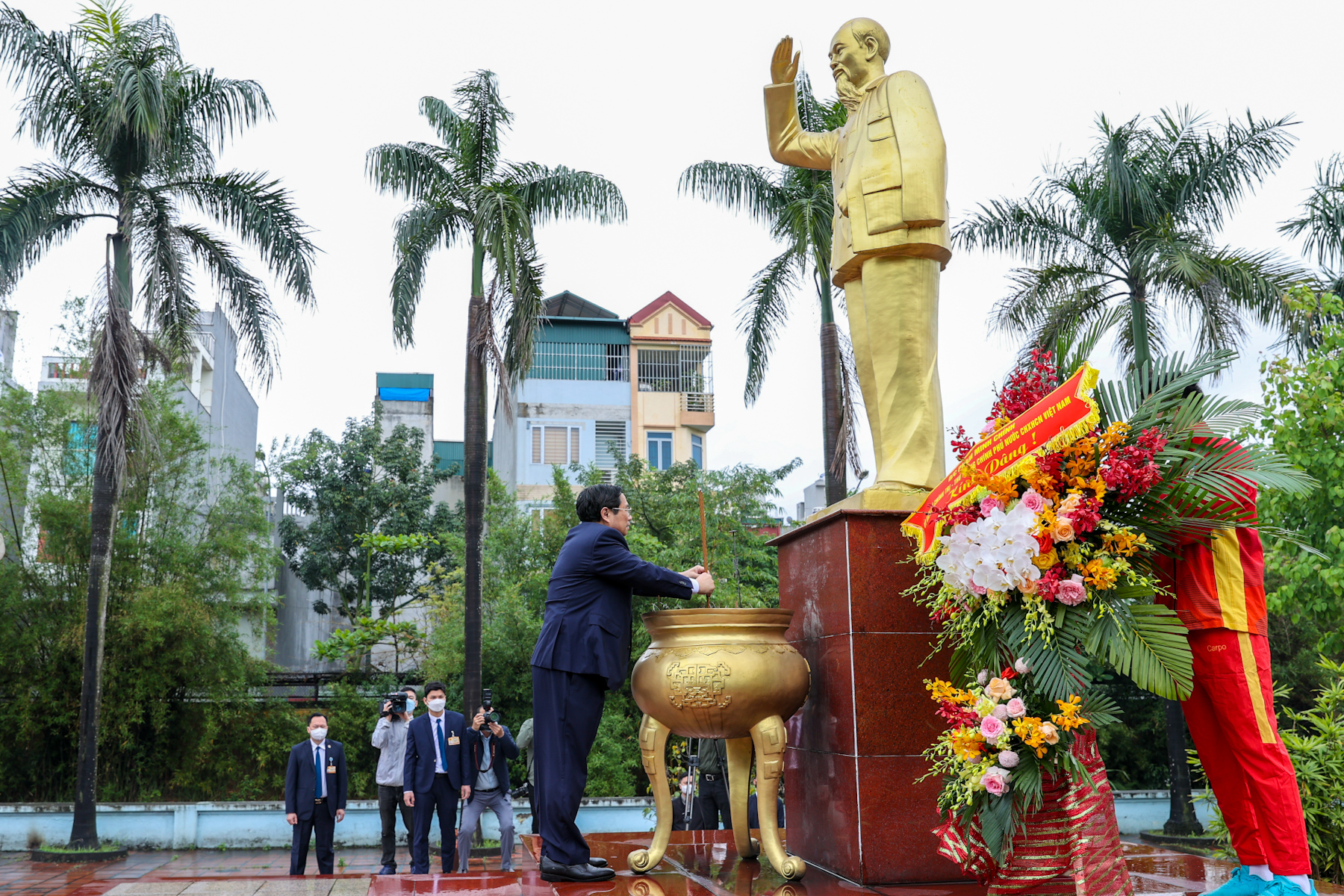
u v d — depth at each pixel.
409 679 19.92
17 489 16.73
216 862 13.12
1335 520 10.05
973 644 3.24
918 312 4.02
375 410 25.19
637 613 16.53
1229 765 3.09
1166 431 3.04
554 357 27.67
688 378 28.05
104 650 16.14
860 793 3.52
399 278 14.16
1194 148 14.53
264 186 14.05
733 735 3.77
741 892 3.44
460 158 14.49
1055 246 14.59
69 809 14.02
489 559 18.92
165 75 13.41
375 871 12.12
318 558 23.67
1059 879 3.03
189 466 18.47
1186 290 13.73
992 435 3.27
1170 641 2.83
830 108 13.72
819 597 3.95
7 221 12.80
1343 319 11.85
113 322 13.19
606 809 13.91
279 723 17.75
